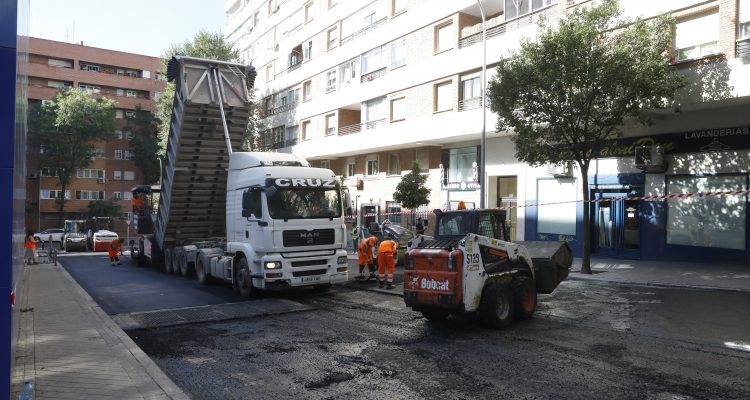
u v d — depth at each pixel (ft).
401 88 85.15
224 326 29.07
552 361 21.26
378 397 17.48
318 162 118.21
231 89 46.93
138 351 22.38
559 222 64.75
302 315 32.01
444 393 17.72
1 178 11.19
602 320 28.96
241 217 41.01
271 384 19.06
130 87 197.88
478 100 71.67
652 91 42.57
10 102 11.21
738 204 48.55
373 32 93.40
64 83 186.80
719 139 49.44
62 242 123.34
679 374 19.31
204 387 18.83
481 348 23.53
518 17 66.64
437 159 84.12
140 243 67.87
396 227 62.90
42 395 16.72
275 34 137.90
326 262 39.93
